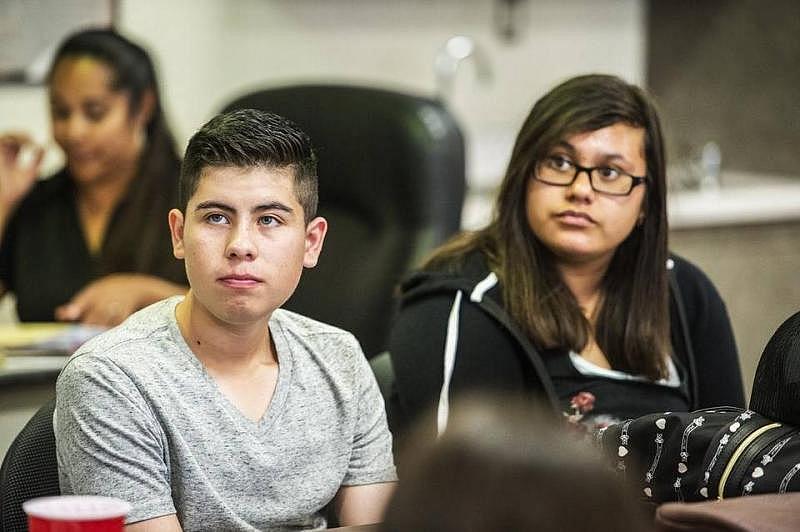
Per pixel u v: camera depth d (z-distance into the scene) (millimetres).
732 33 8023
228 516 2578
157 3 6555
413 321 3402
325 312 4582
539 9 8016
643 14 8461
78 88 5285
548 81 8117
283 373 2682
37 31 6016
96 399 2498
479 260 3521
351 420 2764
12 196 5375
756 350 7250
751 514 1852
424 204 4594
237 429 2592
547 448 1019
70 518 1788
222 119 2566
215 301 2506
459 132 4762
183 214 2586
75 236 5336
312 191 2619
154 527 2479
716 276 7047
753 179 7926
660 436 2506
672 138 8242
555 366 3395
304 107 4766
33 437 2658
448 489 1009
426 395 3281
